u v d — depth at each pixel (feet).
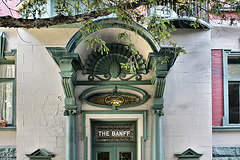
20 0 30.63
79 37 25.77
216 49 31.83
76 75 29.32
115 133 30.71
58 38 29.68
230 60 32.24
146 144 29.07
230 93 32.07
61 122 29.19
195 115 29.35
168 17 28.84
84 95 29.14
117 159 30.48
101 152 30.68
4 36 31.35
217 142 30.83
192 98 29.48
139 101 29.76
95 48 28.19
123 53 28.94
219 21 31.71
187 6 26.73
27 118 29.25
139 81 29.53
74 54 25.93
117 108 29.19
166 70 26.48
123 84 29.66
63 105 29.30
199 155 28.86
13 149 30.22
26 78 29.55
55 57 25.98
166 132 29.17
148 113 29.30
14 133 30.63
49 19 21.09
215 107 31.24
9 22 20.53
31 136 29.12
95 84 29.53
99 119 29.89
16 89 31.19
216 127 30.63
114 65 29.48
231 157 30.48
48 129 29.14
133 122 30.71
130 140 30.63
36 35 29.78
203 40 30.01
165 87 29.53
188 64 29.76
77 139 29.04
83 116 29.12
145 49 27.76
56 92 29.40
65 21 21.30
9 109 31.65
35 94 29.43
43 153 28.73
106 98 30.27
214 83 31.53
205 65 29.78
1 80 31.76
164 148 29.04
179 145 29.09
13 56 31.24
